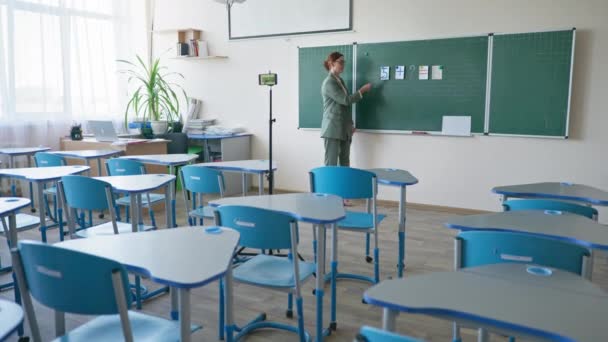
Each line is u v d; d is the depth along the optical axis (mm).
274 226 2094
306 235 4426
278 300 3037
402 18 5301
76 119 6355
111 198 2826
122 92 6918
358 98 5371
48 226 4414
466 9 4977
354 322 2742
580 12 4496
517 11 4746
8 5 5598
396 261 3750
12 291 3107
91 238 1865
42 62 5926
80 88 6355
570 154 4695
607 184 4578
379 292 1328
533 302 1274
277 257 2475
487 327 1199
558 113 4660
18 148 5512
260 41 6273
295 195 2775
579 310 1230
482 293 1327
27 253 1511
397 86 5395
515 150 4922
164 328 1677
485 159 5070
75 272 1444
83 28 6391
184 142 6289
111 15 6738
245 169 3760
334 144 5449
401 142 5488
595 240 1869
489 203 5105
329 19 5723
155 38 7129
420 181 5445
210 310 2898
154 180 3225
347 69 5660
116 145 5297
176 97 6883
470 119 5070
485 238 1749
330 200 2629
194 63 6871
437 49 5141
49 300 1523
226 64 6609
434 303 1257
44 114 5992
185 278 1459
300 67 5969
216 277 1491
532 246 1687
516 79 4809
